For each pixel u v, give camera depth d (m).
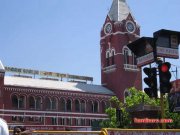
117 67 107.31
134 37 110.56
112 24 110.56
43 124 92.19
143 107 37.53
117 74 107.06
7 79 92.25
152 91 14.32
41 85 95.75
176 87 26.23
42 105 93.44
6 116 86.56
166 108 38.84
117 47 108.38
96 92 103.62
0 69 86.06
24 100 90.94
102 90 106.56
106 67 110.56
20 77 96.94
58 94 96.81
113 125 66.00
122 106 72.50
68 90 98.75
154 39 14.52
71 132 14.49
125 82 106.75
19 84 91.31
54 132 14.88
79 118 99.25
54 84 99.56
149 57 14.73
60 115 96.00
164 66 14.09
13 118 87.81
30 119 90.62
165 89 14.06
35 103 92.69
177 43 15.20
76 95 100.12
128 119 52.47
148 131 13.68
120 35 109.00
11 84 89.56
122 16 110.94
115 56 108.50
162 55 14.80
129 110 39.38
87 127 96.25
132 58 109.38
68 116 97.44
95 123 75.50
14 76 97.19
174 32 14.92
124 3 114.31
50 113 94.31
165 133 13.98
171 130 14.10
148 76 14.41
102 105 104.31
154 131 13.80
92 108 102.56
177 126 45.78
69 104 99.00
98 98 103.75
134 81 108.31
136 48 15.27
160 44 14.77
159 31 14.63
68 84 103.00
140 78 109.81
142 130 13.55
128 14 111.56
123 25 109.94
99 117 102.69
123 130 13.21
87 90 103.12
